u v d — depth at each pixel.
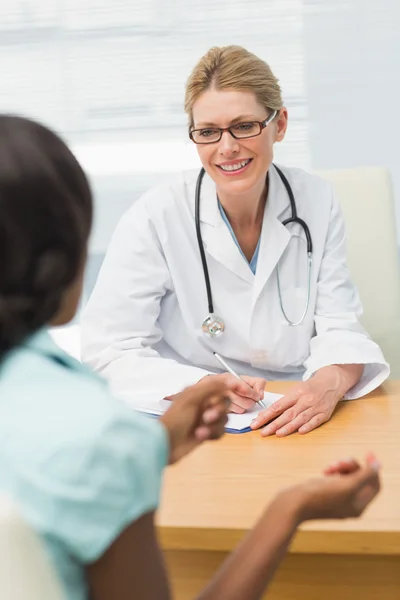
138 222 2.06
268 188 2.06
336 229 2.10
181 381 1.80
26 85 3.28
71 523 0.71
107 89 3.25
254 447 1.53
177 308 2.10
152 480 0.75
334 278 2.07
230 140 1.88
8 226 0.72
